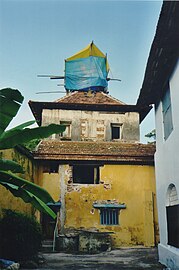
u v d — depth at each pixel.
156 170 10.79
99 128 18.92
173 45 7.67
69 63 21.86
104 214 14.51
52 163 15.02
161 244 9.98
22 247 9.20
